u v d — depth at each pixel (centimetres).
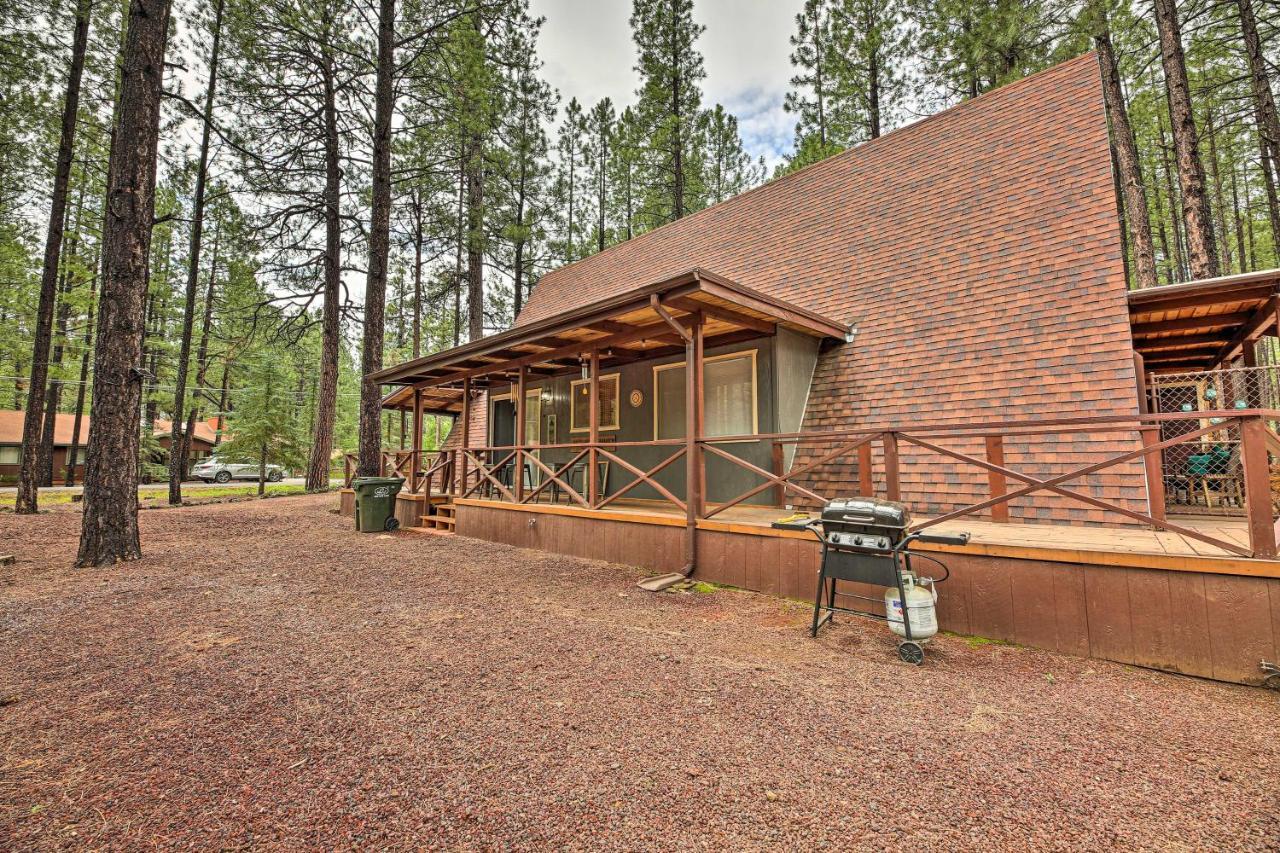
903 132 823
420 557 688
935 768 225
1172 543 384
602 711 274
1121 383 517
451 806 198
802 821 190
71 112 1218
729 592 514
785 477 495
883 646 375
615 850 175
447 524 918
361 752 235
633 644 374
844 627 414
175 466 1341
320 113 1284
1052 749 241
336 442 3578
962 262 668
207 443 3083
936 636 396
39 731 253
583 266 1315
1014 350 588
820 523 388
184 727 257
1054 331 569
